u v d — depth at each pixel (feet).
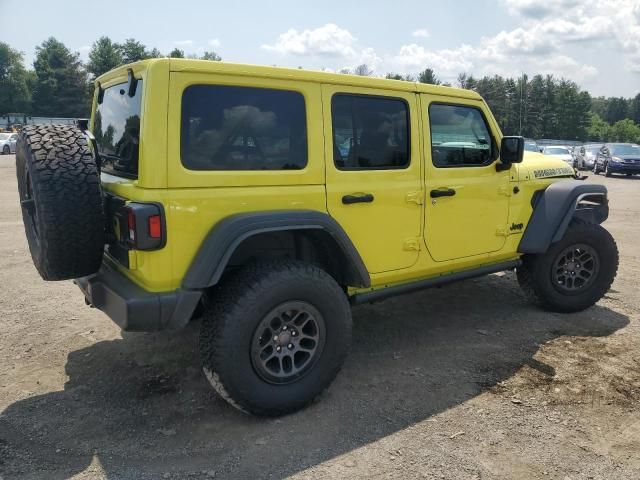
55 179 9.43
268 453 9.43
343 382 12.05
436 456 9.38
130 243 9.26
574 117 312.91
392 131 12.19
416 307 17.10
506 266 15.26
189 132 9.46
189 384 11.89
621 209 40.34
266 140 10.32
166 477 8.79
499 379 12.18
